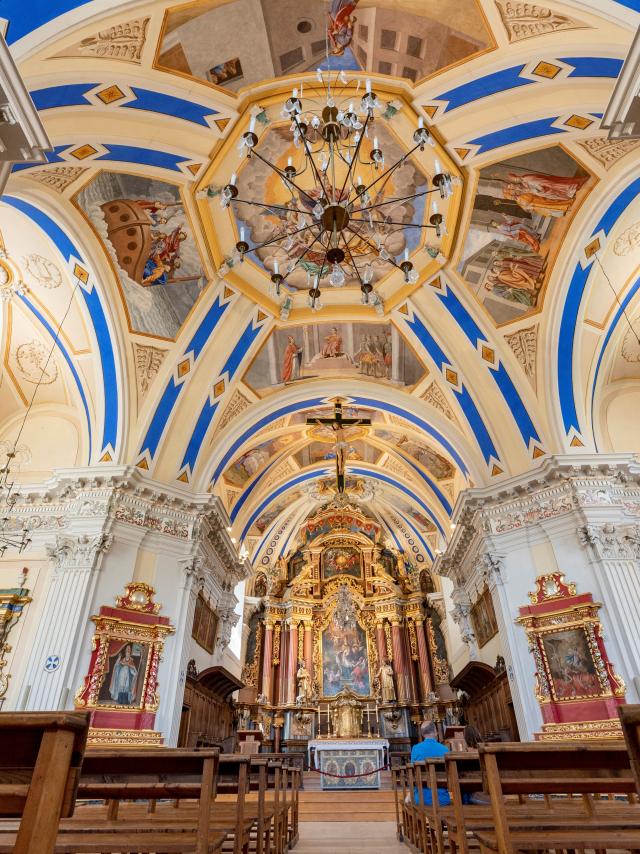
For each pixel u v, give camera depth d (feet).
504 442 39.40
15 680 30.37
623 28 18.57
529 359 37.60
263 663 65.92
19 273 33.55
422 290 37.86
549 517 35.40
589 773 12.44
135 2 19.39
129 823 11.50
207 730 44.06
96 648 30.99
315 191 32.78
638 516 34.14
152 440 38.32
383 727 61.36
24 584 33.40
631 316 36.32
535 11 21.27
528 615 33.88
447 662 64.23
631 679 29.25
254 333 40.06
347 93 27.30
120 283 34.40
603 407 40.04
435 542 65.57
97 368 37.35
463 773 15.75
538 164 29.12
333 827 28.84
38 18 17.19
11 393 40.16
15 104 13.98
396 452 54.90
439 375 41.27
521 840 8.22
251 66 25.44
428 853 16.49
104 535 33.60
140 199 30.81
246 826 13.80
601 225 31.09
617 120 15.24
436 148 29.17
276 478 58.23
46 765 5.24
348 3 22.91
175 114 26.27
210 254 34.88
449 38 23.95
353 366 44.34
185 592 36.24
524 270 34.96
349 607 69.87
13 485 36.50
